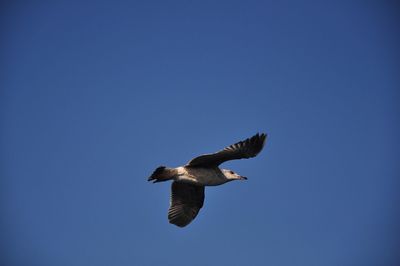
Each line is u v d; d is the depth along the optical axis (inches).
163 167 619.2
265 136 641.0
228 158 642.2
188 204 726.5
